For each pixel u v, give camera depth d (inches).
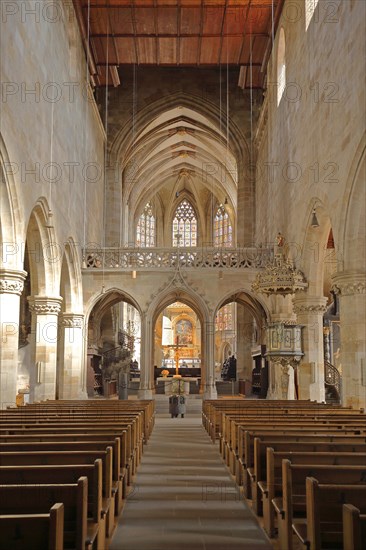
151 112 1523.1
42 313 893.2
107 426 426.6
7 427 416.5
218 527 319.9
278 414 552.1
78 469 245.3
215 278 1175.0
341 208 675.4
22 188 681.0
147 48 1299.2
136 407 666.8
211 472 484.1
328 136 742.5
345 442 338.3
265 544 290.5
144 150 1861.5
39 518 167.6
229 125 1519.4
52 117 857.5
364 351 656.4
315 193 815.1
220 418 591.5
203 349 1208.2
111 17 1166.3
